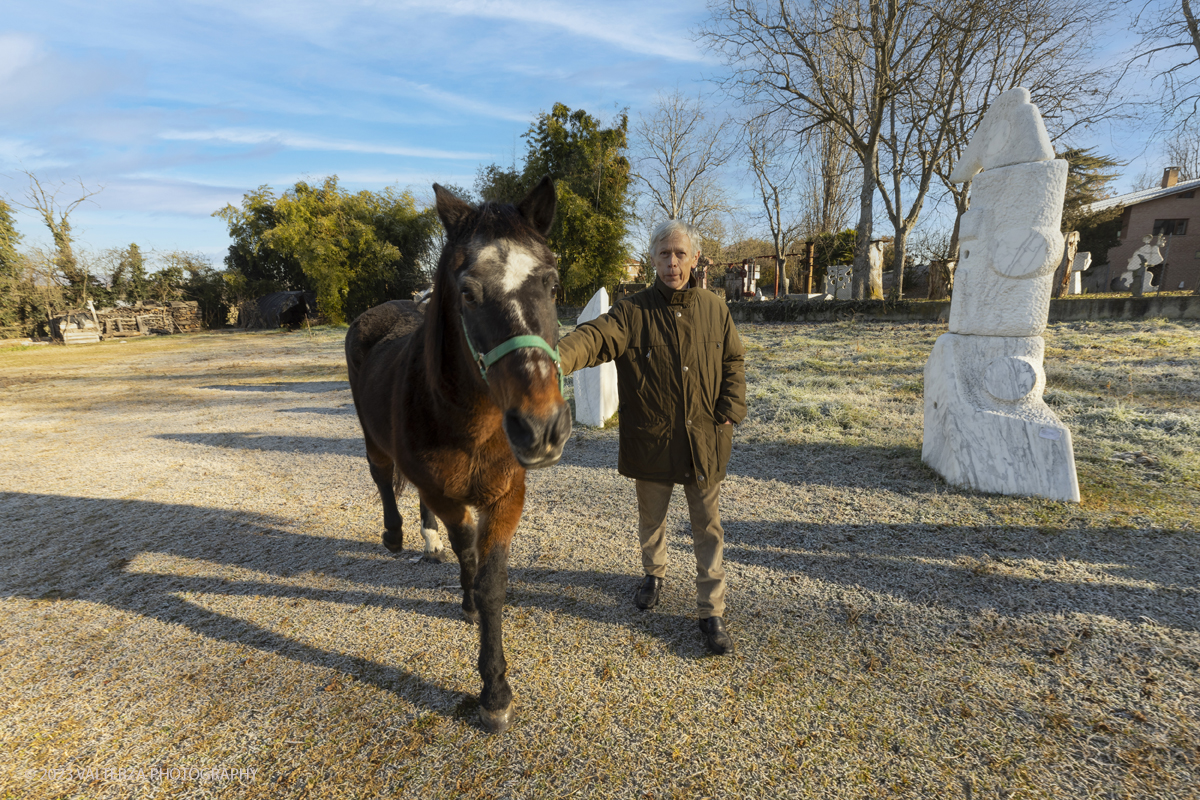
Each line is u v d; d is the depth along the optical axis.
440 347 1.74
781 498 3.88
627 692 2.07
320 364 13.70
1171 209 24.09
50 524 3.98
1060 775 1.63
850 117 17.83
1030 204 3.43
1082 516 3.24
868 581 2.74
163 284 35.00
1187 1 12.62
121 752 1.88
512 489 2.04
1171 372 6.48
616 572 2.97
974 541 3.06
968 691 1.98
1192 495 3.43
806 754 1.75
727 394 2.24
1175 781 1.58
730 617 2.51
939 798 1.58
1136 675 2.00
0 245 27.47
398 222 28.44
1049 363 7.45
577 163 21.97
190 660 2.38
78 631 2.63
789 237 25.97
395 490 3.17
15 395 10.35
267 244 30.20
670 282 2.15
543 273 1.50
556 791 1.66
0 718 2.07
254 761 1.83
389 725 1.96
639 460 2.24
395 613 2.68
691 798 1.62
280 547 3.48
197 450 5.95
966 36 14.78
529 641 2.40
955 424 3.83
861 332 12.88
